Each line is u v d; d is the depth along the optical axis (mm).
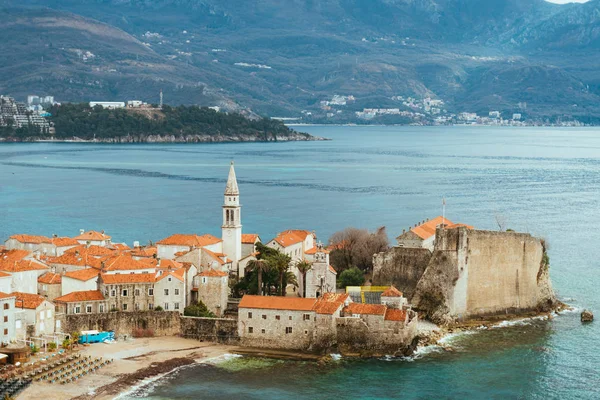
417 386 160375
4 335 171000
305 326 181875
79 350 178000
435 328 194625
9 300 171625
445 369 169625
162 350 180125
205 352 179750
